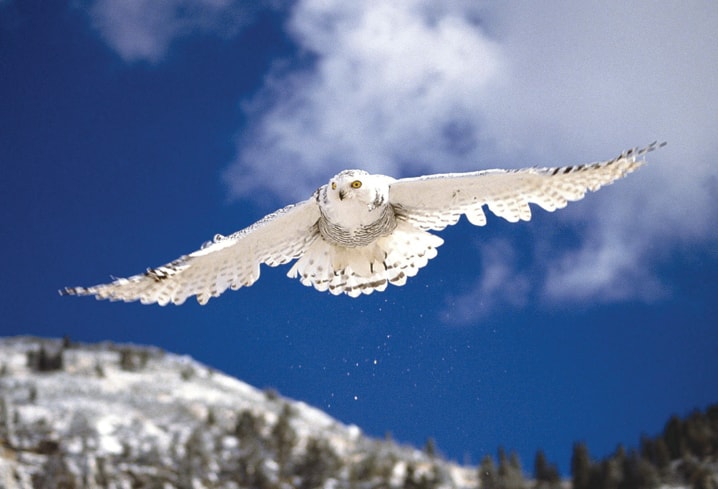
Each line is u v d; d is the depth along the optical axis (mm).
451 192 8164
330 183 7891
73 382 61188
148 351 77375
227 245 8117
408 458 53781
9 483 43125
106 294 7988
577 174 7902
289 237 8320
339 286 8430
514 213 8211
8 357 69062
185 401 59906
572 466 47031
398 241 8398
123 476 46062
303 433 56750
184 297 8227
